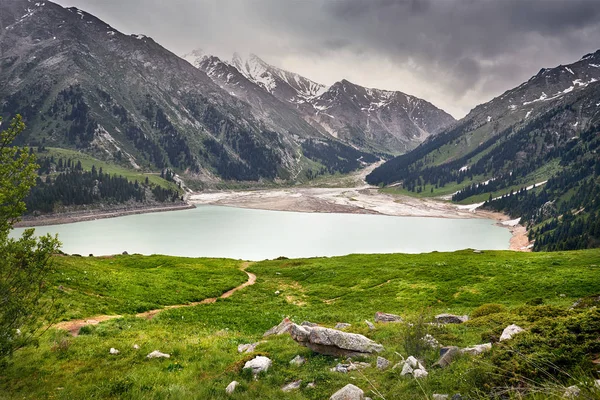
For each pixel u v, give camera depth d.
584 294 38.00
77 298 32.47
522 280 45.69
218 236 157.38
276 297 47.16
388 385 11.74
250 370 14.99
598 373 8.62
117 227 179.88
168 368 17.09
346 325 24.14
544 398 7.44
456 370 11.44
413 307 40.22
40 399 14.14
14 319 14.57
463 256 69.94
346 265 66.81
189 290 45.97
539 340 11.06
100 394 14.42
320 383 13.27
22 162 15.13
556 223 177.88
